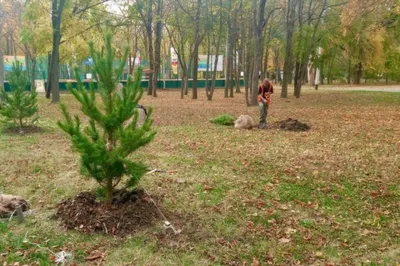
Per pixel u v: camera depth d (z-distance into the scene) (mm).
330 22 26781
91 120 4617
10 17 30344
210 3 26500
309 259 4234
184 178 6902
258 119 15664
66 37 24594
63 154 8641
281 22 29828
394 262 4223
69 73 41344
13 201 5211
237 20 27297
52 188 6301
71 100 24453
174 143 10250
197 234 4652
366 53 38500
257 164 8016
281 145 10117
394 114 17906
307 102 24422
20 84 11031
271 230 4898
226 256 4207
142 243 4379
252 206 5648
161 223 4852
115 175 4773
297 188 6484
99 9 23984
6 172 7184
